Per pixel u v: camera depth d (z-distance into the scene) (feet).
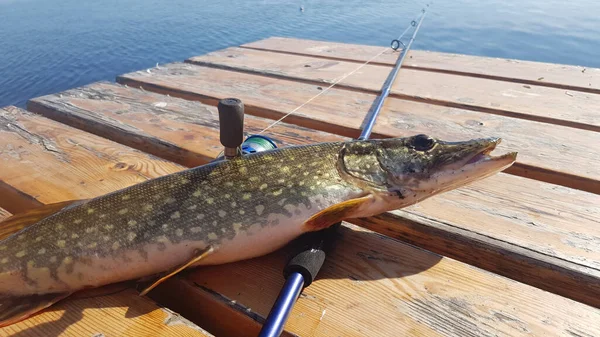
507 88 2.18
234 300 0.84
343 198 0.97
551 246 0.98
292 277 0.79
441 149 1.01
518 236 1.02
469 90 2.15
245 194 0.92
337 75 2.43
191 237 0.88
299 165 0.97
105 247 0.86
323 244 0.88
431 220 1.08
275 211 0.92
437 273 0.89
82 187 1.25
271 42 3.34
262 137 1.25
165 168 1.36
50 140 1.56
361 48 3.11
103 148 1.50
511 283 0.86
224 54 2.94
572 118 1.77
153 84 2.29
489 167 0.98
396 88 2.19
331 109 1.92
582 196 1.19
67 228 0.87
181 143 1.55
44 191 1.23
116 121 1.75
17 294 0.86
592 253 0.95
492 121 1.76
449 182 1.01
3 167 1.36
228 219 0.90
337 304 0.82
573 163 1.40
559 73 2.43
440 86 2.22
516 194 1.20
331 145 1.03
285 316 0.72
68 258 0.86
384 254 0.95
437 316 0.79
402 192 1.01
